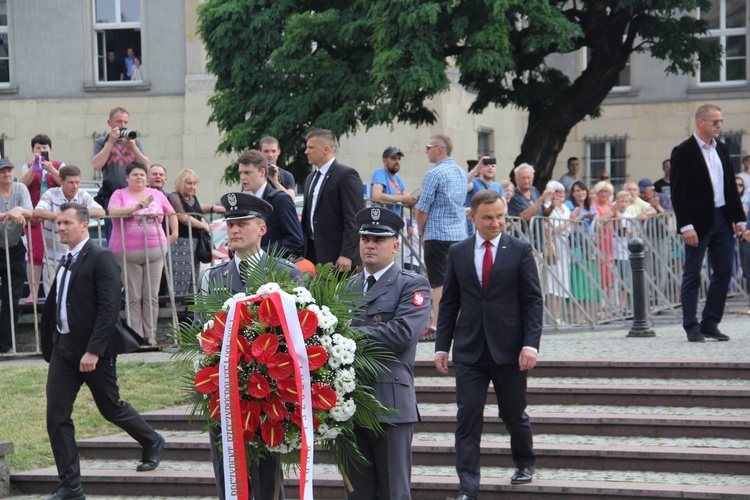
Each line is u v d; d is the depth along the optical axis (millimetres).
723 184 12234
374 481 7152
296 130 23328
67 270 9102
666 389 10086
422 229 12703
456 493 8672
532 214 14117
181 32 30359
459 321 8336
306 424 6090
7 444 9539
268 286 6309
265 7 23812
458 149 29797
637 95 33312
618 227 15336
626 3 22562
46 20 30953
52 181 14062
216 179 30250
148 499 9289
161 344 13383
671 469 8805
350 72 22656
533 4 21016
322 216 10516
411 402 7094
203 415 6684
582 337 13531
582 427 9672
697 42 24703
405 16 20625
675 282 16531
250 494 6984
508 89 24562
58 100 30922
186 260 13688
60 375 9031
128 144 13922
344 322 6500
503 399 8328
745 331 13391
